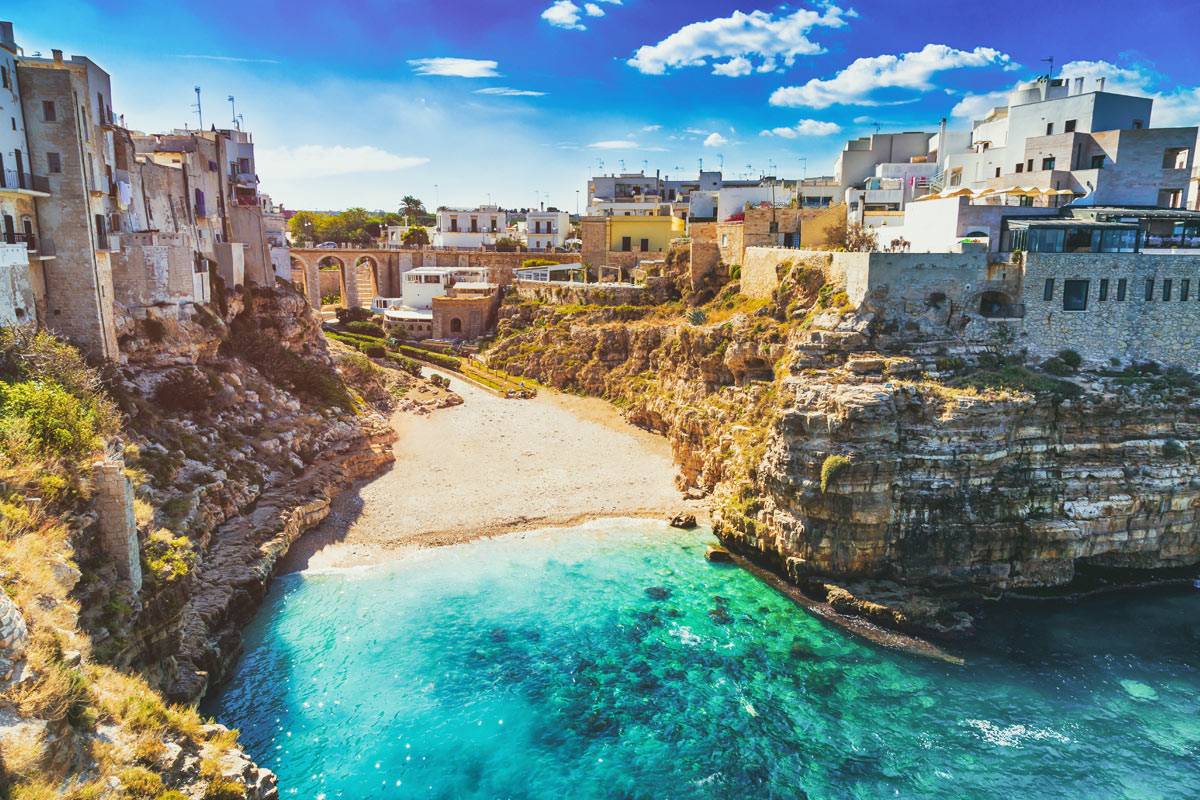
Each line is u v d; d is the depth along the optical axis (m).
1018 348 52.03
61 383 38.22
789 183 110.50
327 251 128.00
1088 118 66.50
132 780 21.86
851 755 34.25
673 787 32.53
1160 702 37.59
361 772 32.78
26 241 43.75
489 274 131.12
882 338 52.19
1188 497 48.59
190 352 58.22
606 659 40.84
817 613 45.19
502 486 63.09
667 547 53.56
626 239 115.19
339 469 62.06
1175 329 52.78
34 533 26.72
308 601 45.72
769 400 56.50
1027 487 47.72
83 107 46.19
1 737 18.81
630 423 81.50
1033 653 41.50
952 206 55.69
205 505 46.84
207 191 69.31
